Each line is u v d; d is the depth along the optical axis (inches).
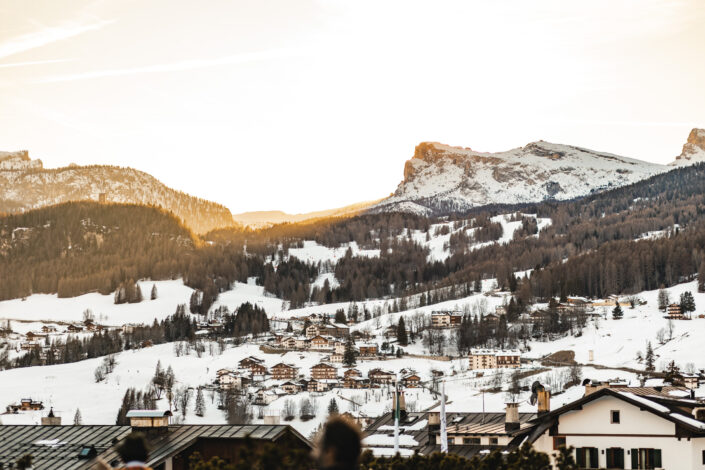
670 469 2812.5
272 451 1300.4
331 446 645.3
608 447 2878.9
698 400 3811.5
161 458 2399.1
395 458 2005.4
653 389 4131.4
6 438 2726.4
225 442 2461.9
